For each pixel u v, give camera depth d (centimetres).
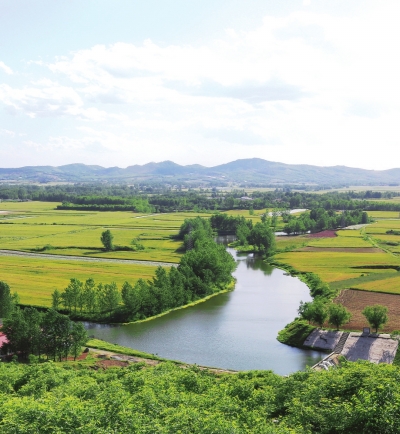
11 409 5738
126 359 10706
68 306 15288
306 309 13338
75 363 10156
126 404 5831
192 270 18200
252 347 11912
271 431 5128
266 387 7138
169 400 6078
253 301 16600
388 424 5097
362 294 16175
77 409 5594
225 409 5894
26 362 10400
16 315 11019
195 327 13662
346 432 5319
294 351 11644
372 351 10962
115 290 15038
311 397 6128
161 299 15338
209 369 10175
